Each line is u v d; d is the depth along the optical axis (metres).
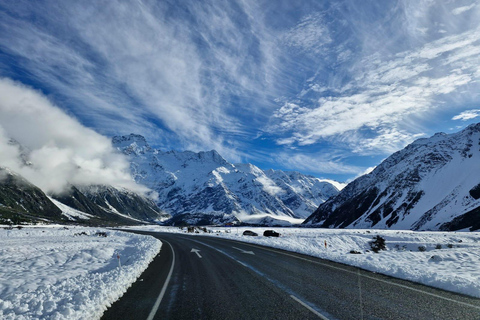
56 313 6.52
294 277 10.59
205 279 10.76
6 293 9.59
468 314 6.27
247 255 17.58
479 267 12.21
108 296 8.06
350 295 7.93
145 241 31.03
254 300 7.67
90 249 22.38
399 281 9.66
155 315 6.70
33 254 19.98
